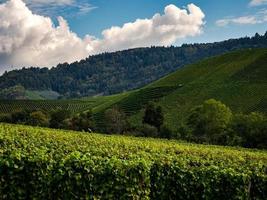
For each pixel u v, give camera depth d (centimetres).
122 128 9456
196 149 3834
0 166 1345
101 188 1477
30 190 1391
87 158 1496
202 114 8800
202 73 14575
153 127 8850
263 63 13850
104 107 13688
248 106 11038
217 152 3697
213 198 1777
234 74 13475
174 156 2667
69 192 1427
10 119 10744
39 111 10200
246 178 1803
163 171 1738
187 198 1759
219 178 1778
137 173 1562
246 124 8019
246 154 3803
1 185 1350
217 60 15450
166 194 1738
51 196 1411
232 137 8044
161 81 15312
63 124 9262
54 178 1410
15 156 1381
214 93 12212
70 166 1439
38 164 1395
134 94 14175
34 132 3722
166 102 12288
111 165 1504
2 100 17412
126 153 2617
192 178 1758
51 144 2816
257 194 1866
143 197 1591
